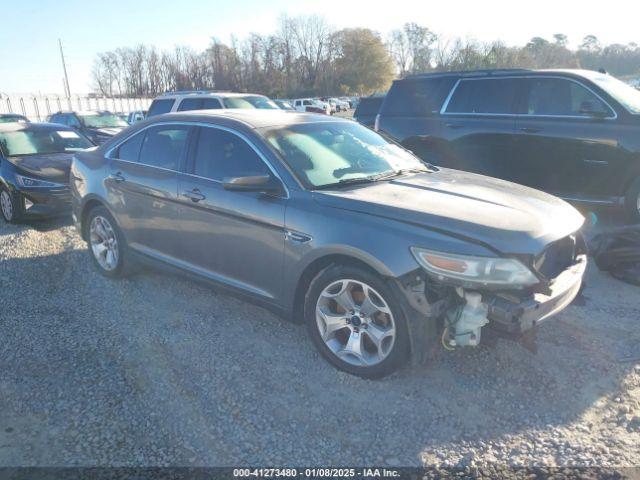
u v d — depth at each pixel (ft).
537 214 11.37
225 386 11.26
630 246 16.56
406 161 15.35
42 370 11.91
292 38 259.39
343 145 14.55
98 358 12.44
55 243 21.97
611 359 12.09
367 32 266.77
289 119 14.97
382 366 11.00
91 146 31.27
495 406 10.50
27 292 16.52
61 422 10.13
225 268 13.71
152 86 271.49
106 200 16.88
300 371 11.80
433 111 26.11
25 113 127.34
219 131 14.20
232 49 251.19
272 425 10.01
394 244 10.55
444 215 10.71
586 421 10.03
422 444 9.47
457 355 12.28
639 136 20.63
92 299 15.94
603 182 21.83
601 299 15.43
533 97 23.27
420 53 242.78
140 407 10.58
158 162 15.55
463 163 25.26
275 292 12.66
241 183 12.10
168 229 15.03
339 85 267.59
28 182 24.84
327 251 11.32
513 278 10.11
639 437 9.54
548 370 11.68
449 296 10.73
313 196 11.98
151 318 14.56
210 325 14.08
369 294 11.05
